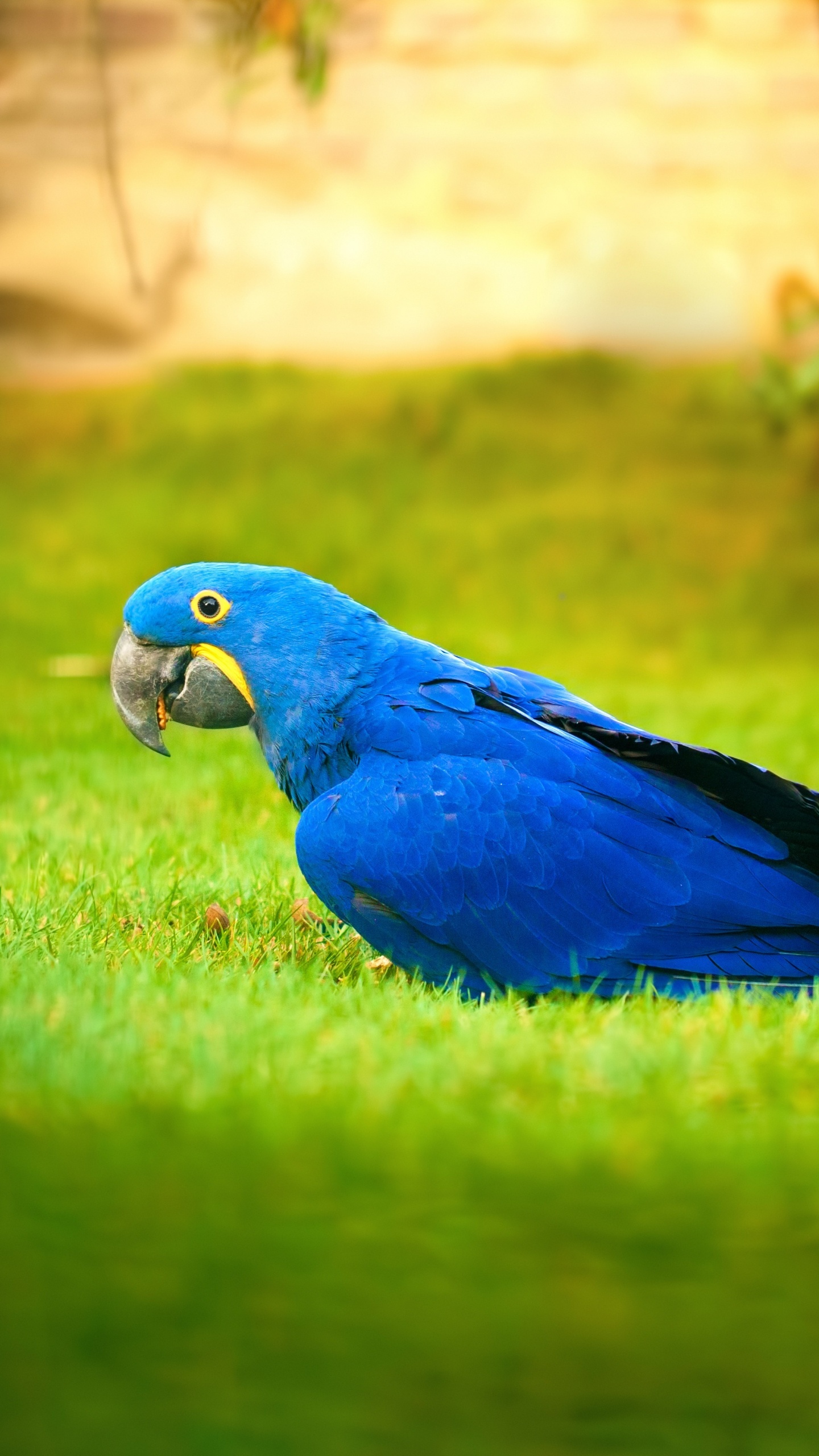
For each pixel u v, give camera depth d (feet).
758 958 26.73
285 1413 16.31
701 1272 18.69
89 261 103.45
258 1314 17.87
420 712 28.09
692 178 106.01
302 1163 20.66
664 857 26.94
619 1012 25.18
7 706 63.05
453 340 103.40
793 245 103.30
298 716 28.89
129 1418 16.17
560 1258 18.89
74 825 43.42
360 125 106.83
